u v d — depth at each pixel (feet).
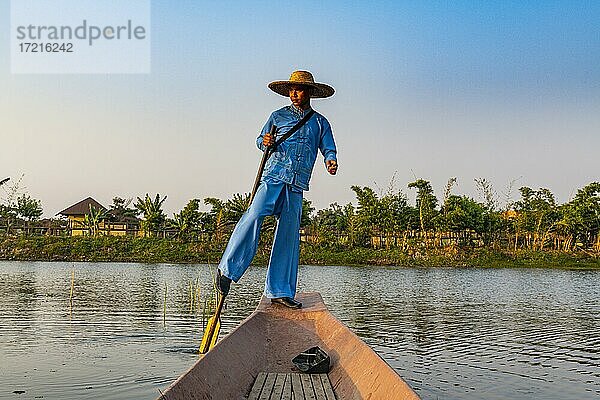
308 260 123.13
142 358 31.48
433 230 138.31
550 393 27.27
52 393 25.13
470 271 107.96
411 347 37.06
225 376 13.51
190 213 128.06
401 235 139.54
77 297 58.34
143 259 117.19
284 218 20.07
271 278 20.45
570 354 35.63
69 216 172.86
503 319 49.85
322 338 18.56
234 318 45.75
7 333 38.27
